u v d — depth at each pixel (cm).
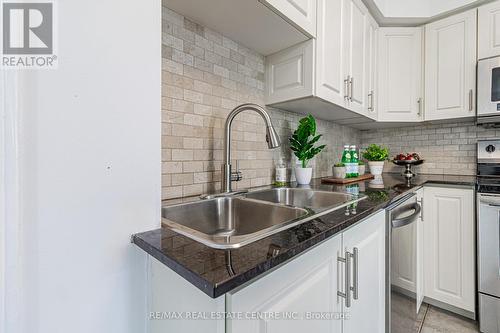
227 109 130
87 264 53
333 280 74
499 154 197
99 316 55
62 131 50
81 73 52
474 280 166
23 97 46
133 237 60
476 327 162
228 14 108
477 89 178
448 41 193
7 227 45
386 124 232
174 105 109
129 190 59
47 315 49
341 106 154
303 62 133
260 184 151
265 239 57
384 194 123
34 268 47
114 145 57
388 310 114
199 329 48
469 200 168
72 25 51
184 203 98
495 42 175
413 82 207
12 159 45
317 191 134
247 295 47
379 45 208
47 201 48
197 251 51
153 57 63
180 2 101
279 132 164
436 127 230
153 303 61
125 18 58
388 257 115
